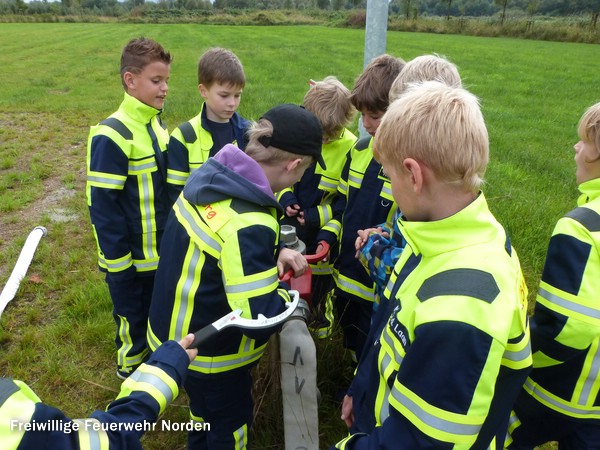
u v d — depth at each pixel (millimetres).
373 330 1539
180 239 1709
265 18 56156
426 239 1195
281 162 1726
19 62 19250
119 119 2619
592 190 1624
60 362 3080
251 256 1534
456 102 1141
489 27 40281
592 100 13109
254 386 2471
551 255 1580
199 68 2834
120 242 2594
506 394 1188
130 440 1206
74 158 7344
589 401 1653
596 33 34906
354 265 2479
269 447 2377
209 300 1696
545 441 1896
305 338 2018
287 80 14742
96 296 3734
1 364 3072
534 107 12047
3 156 7262
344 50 24562
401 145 1162
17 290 3797
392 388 1178
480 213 1172
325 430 2510
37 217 5258
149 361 1395
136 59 2551
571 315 1516
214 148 2918
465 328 1037
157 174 2740
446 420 1055
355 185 2416
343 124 2648
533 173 6941
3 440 982
